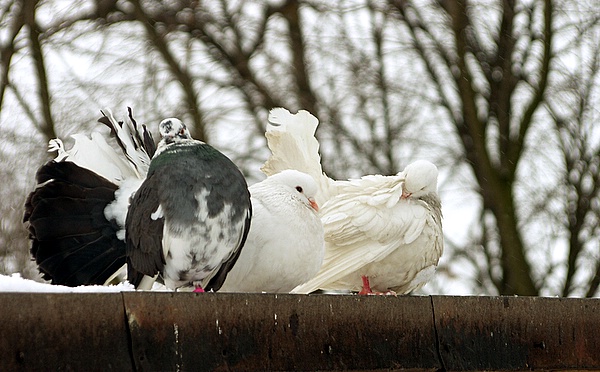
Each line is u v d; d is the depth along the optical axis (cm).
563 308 743
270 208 901
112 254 901
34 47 2289
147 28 2433
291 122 1188
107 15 2448
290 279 908
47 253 887
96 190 905
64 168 902
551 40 2428
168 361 588
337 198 1116
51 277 886
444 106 2492
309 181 930
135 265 826
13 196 2100
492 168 2373
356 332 661
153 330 586
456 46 2433
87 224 898
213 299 609
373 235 1084
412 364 678
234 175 821
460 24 2434
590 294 2358
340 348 652
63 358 555
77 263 894
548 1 2416
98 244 898
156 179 808
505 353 716
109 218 901
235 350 612
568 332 742
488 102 2494
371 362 662
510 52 2467
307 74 2512
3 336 540
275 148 1160
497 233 2380
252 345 620
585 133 2402
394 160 2405
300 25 2552
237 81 2520
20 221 2072
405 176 1120
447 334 698
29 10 2288
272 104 2464
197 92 2456
